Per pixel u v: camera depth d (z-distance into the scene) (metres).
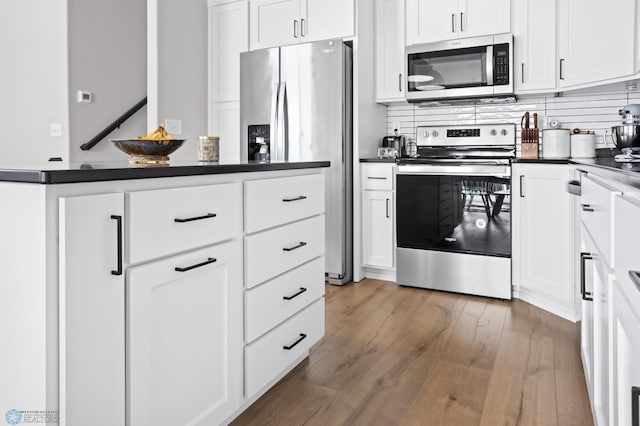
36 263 0.96
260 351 1.67
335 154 3.38
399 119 3.93
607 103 3.17
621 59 2.48
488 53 3.18
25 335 0.99
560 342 2.28
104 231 1.05
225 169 1.45
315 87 3.42
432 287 3.25
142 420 1.17
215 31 4.12
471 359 2.10
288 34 3.73
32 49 4.17
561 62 3.01
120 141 1.52
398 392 1.80
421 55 3.44
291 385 1.86
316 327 2.10
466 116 3.68
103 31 4.33
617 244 0.96
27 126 4.24
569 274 2.53
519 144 3.46
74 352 0.99
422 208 3.24
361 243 3.52
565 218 2.54
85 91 4.19
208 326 1.40
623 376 0.92
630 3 2.40
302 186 1.94
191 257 1.32
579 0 2.83
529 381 1.87
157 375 1.21
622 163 1.89
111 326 1.07
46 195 0.94
